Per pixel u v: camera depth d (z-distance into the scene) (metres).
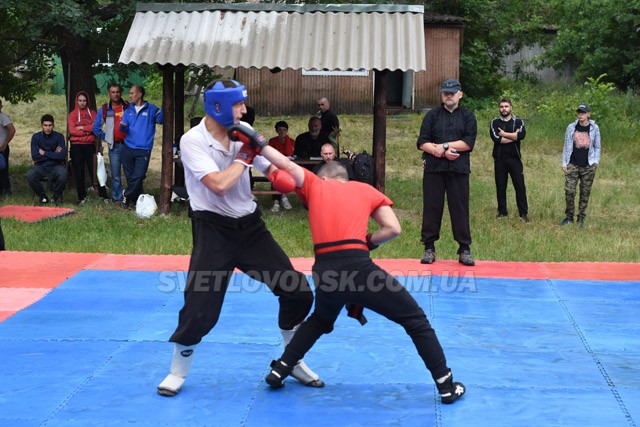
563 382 5.16
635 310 6.88
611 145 20.88
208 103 4.45
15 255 8.92
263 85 23.78
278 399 4.86
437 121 8.38
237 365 5.44
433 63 24.56
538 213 13.15
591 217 13.02
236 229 4.68
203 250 4.64
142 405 4.75
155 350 5.73
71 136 12.93
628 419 4.58
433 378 4.76
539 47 29.17
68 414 4.62
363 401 4.83
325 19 11.88
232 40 11.61
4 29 14.73
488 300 7.19
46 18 12.22
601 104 23.41
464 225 8.55
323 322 4.80
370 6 11.98
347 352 5.73
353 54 11.46
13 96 16.52
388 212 4.64
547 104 24.45
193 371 5.32
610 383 5.14
